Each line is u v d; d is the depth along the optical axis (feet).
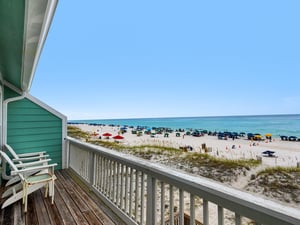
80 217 8.16
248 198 3.43
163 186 5.83
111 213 8.52
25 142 14.89
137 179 7.20
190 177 4.91
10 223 7.64
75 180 13.28
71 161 16.16
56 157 16.26
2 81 13.01
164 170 5.70
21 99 14.82
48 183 10.04
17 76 10.85
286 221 2.80
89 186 11.51
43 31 5.43
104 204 9.41
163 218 5.85
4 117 13.79
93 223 7.71
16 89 14.39
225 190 3.86
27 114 15.05
